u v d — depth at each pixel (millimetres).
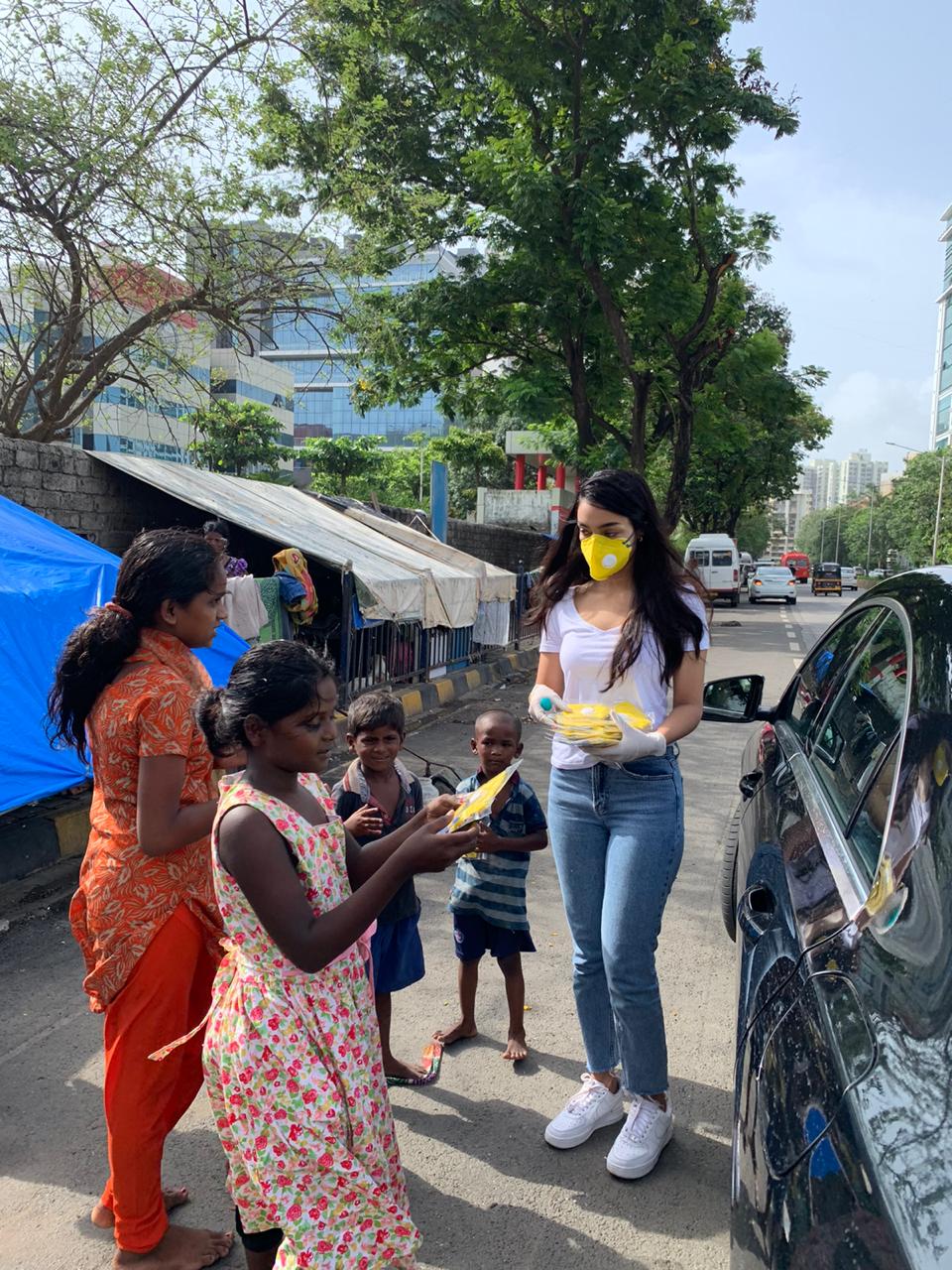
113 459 8375
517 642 16234
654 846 2596
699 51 13344
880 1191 1147
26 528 5324
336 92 11789
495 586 12703
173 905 2229
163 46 9125
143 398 11648
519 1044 3320
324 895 1816
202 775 2244
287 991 1811
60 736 2338
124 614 2221
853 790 2152
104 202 9117
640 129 13531
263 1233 2041
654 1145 2709
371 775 3025
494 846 3068
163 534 2258
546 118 14320
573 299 15102
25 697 4230
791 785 2777
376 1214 1838
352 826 2473
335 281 11438
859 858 1859
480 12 12805
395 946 3041
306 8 9922
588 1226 2518
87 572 4996
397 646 10375
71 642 2230
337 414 81875
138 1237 2301
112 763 2160
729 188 14734
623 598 2709
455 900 3342
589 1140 2895
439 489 15391
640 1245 2449
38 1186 2670
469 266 15664
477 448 40438
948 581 2342
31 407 13570
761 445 32906
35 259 9422
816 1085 1420
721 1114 3014
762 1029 1770
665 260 14602
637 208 13945
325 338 11836
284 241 10891
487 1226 2512
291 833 1777
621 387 16953
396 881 1729
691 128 13375
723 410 18469
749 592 41156
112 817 2217
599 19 12766
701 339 16547
